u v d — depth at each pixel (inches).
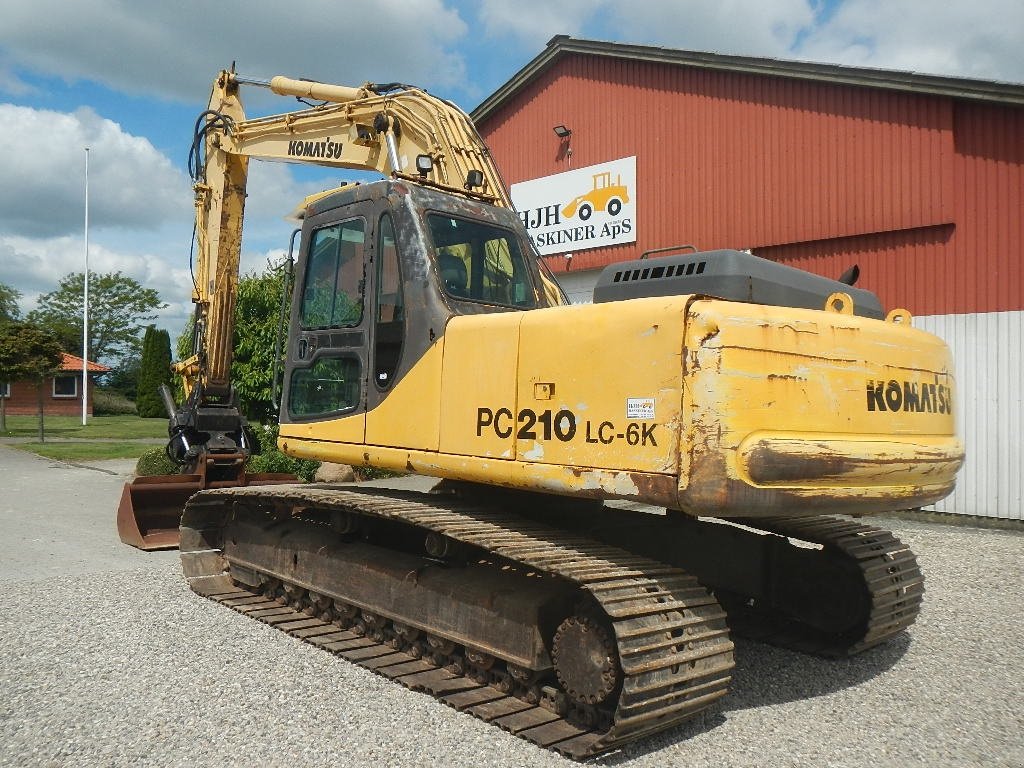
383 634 206.4
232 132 333.7
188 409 347.3
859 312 191.0
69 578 278.7
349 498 207.6
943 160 416.5
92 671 185.9
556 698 160.6
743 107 489.4
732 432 139.8
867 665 201.2
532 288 221.9
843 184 450.0
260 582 253.0
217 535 280.8
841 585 206.5
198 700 169.0
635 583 149.3
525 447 164.9
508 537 168.1
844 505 156.8
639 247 540.1
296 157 310.5
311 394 222.7
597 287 187.5
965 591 273.3
